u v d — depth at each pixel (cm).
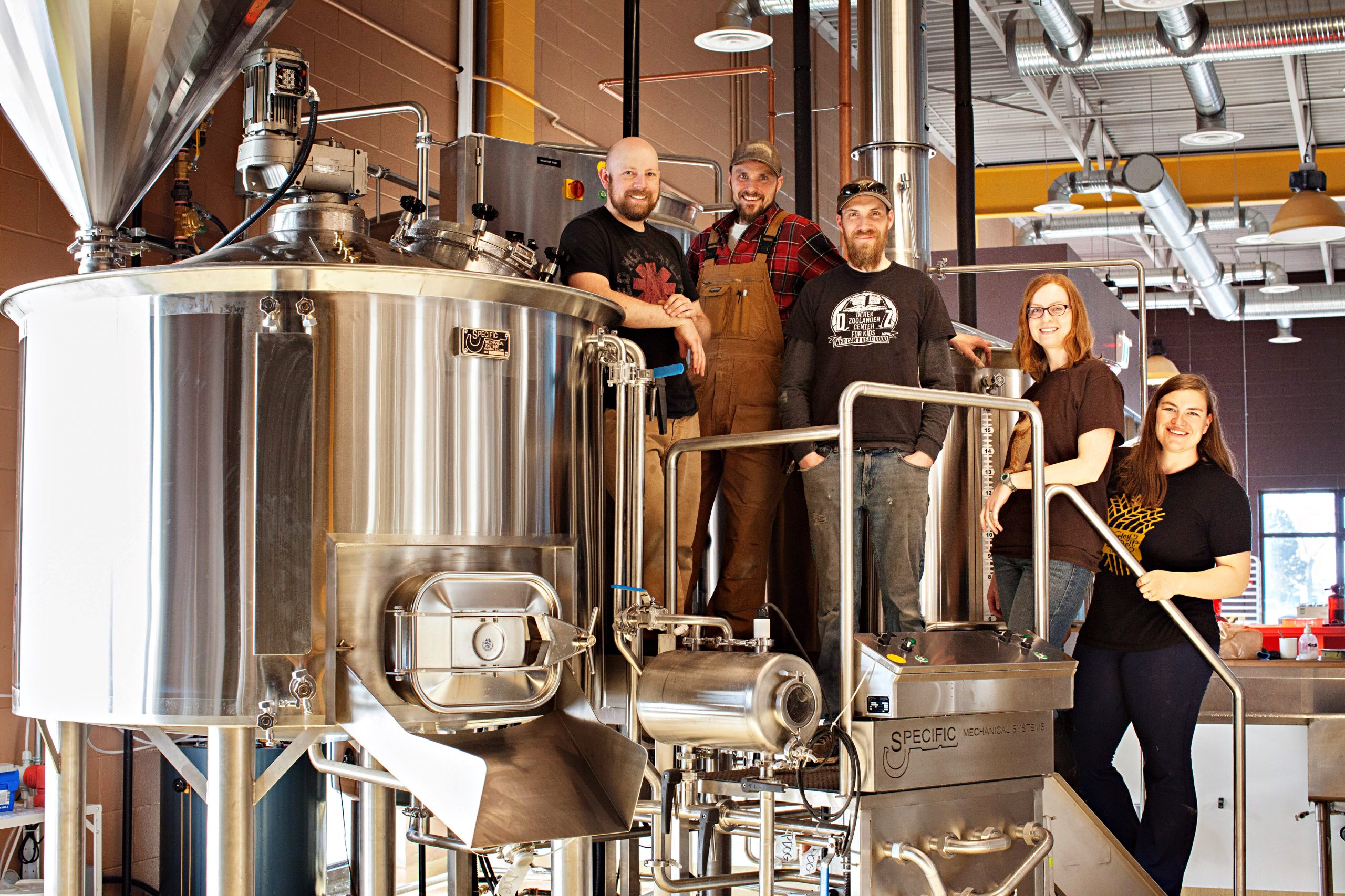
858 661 289
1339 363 1661
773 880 285
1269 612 1662
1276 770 492
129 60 267
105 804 450
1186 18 767
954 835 304
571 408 282
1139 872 358
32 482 268
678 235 543
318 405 246
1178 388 393
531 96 648
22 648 268
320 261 264
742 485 363
